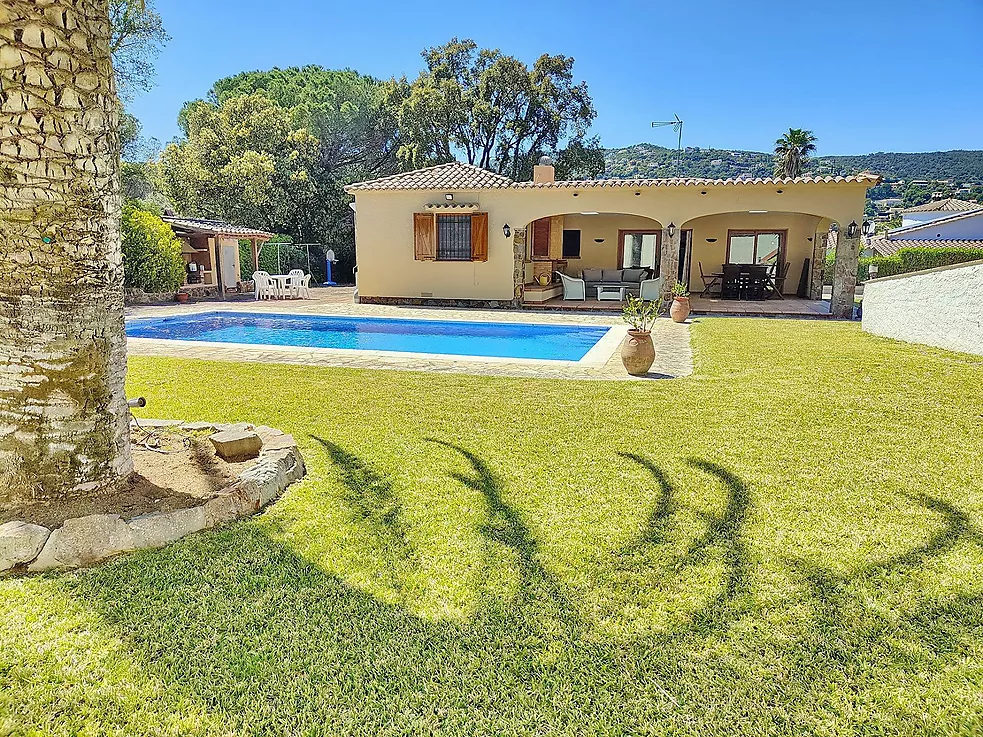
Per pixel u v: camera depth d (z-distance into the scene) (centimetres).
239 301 2098
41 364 347
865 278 3097
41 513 351
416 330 1494
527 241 2069
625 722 220
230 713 223
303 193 3083
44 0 317
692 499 404
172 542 347
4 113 317
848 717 221
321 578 311
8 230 327
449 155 3719
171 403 668
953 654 251
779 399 673
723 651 255
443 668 246
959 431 548
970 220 4219
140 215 2003
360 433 554
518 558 329
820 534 354
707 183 1623
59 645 259
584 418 603
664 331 1311
